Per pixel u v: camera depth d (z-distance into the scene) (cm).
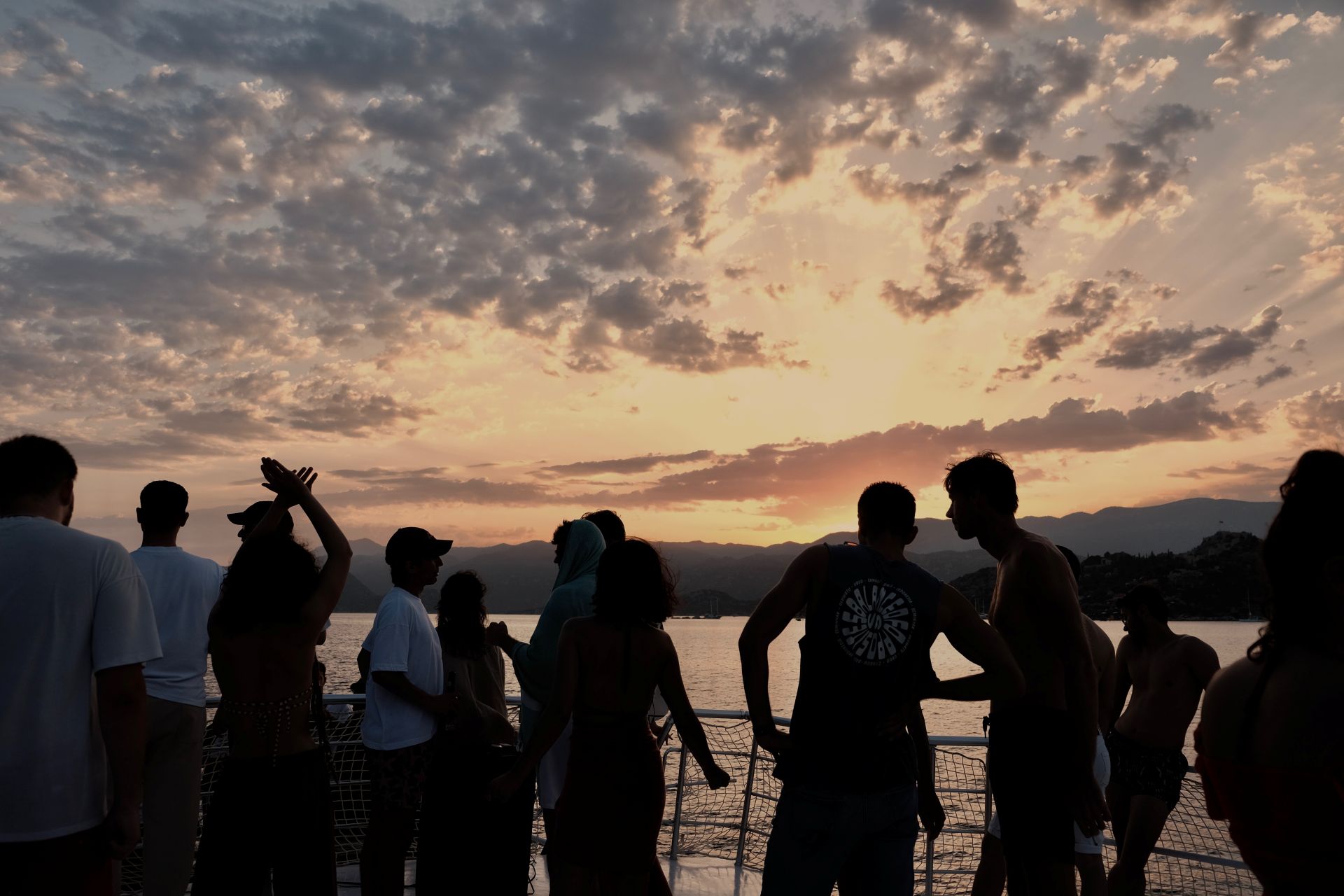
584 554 465
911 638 291
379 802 437
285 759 331
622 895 350
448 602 474
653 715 426
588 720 357
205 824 329
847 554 302
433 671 449
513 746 448
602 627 362
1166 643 521
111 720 253
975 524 368
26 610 249
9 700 243
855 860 305
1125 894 502
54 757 246
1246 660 163
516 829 431
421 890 426
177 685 399
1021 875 350
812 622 296
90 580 257
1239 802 157
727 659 12062
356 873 547
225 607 333
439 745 436
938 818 328
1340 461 156
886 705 289
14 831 240
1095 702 321
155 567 405
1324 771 144
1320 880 144
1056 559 338
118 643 256
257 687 331
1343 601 150
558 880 352
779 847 293
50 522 262
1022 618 346
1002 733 350
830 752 287
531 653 445
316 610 339
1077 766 320
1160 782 501
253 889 323
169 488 418
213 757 525
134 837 253
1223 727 162
